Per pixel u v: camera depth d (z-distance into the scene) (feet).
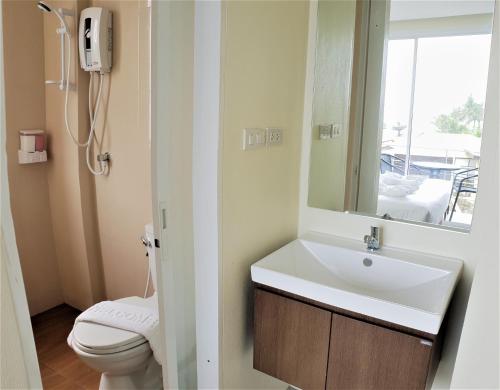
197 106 4.60
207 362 5.21
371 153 5.72
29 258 8.52
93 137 7.97
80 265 8.58
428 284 4.90
